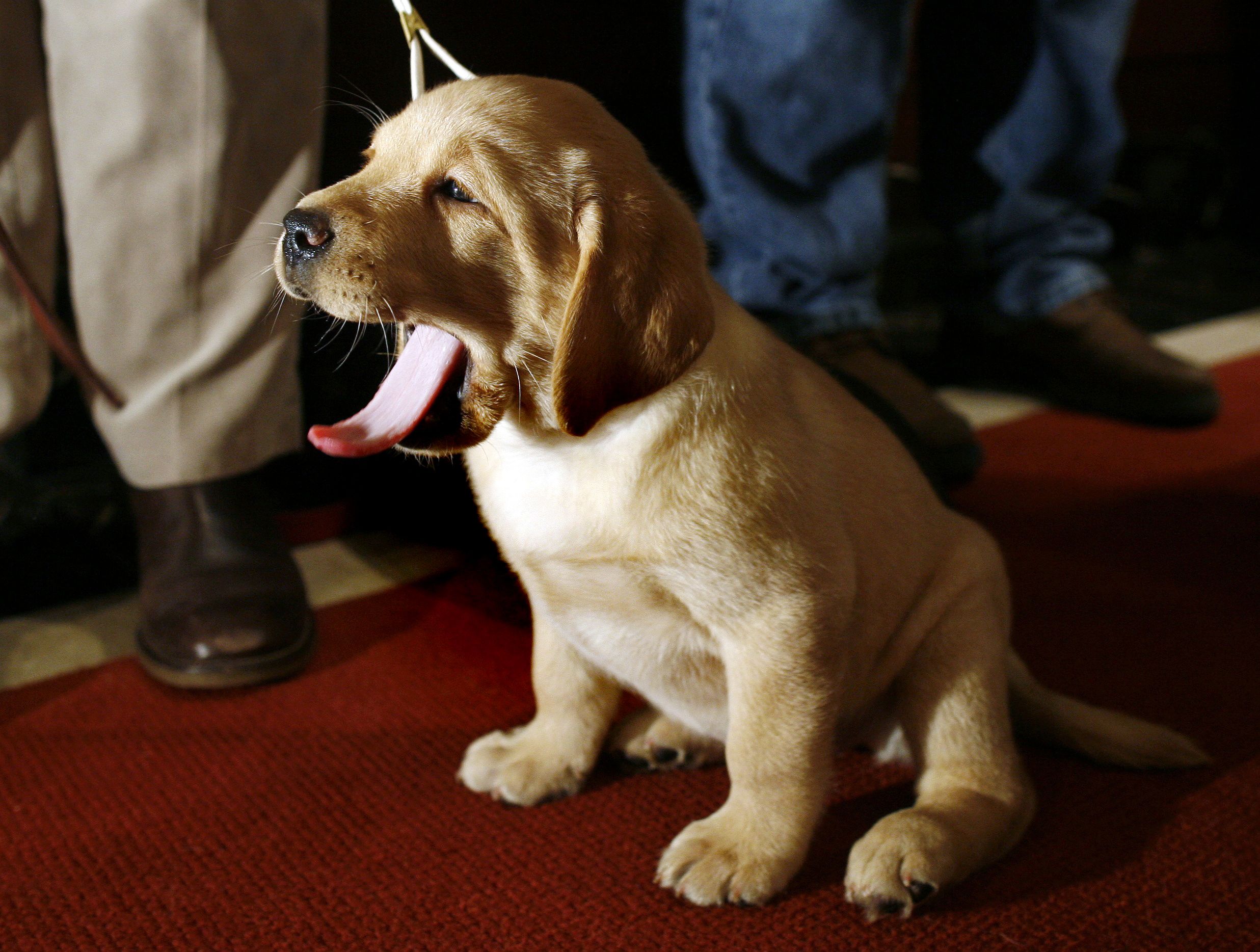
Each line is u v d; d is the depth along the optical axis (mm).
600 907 1314
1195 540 2348
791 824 1321
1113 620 2016
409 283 1231
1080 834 1435
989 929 1264
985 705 1438
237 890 1357
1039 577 2189
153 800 1547
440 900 1333
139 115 1734
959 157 3100
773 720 1305
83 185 1785
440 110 1281
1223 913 1287
